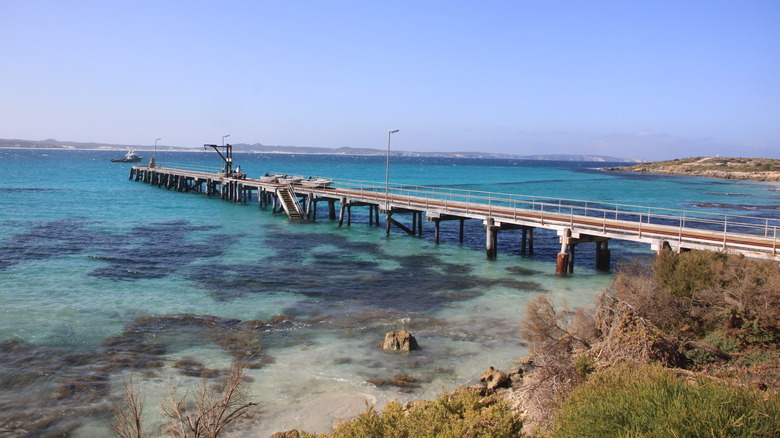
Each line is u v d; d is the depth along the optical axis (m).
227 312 19.69
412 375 14.52
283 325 18.41
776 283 14.45
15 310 19.22
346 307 20.66
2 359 15.02
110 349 15.96
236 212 50.28
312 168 165.75
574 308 20.48
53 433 11.49
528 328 14.06
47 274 24.67
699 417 6.61
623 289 15.76
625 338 12.12
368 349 16.33
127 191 69.62
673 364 12.15
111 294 21.66
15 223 40.28
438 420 8.91
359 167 182.50
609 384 8.55
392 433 8.91
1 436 11.31
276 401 12.95
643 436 6.56
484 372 14.19
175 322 18.45
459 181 112.25
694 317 15.18
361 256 30.64
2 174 101.38
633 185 106.75
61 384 13.65
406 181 109.31
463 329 18.27
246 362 15.20
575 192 86.50
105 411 12.38
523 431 9.88
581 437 7.31
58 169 123.19
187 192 69.62
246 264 27.77
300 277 25.25
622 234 24.66
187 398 12.87
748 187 104.94
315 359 15.50
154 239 34.75
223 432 11.54
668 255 17.89
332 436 9.76
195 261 28.27
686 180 128.38
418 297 22.25
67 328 17.58
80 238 34.44
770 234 40.84
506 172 165.00
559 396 10.64
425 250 33.12
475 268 28.05
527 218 28.77
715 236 23.77
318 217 48.75
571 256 27.17
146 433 11.33
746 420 6.62
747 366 12.23
